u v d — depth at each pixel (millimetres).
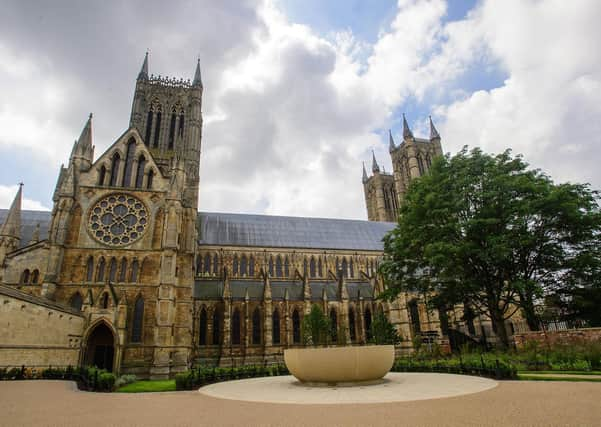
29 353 37406
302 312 73312
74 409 19484
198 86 96188
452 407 16766
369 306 78688
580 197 46594
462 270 47750
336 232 98812
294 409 17766
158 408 19594
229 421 15570
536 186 45594
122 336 47594
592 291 45688
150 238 55406
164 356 48719
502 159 51156
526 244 44750
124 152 59812
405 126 133625
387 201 136750
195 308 68062
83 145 58125
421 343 61875
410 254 54719
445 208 49188
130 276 52938
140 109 91375
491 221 44906
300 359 27094
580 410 15289
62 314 42688
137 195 57219
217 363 65000
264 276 74312
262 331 69875
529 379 26453
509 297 49125
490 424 13438
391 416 15328
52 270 49750
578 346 33906
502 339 47750
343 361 25812
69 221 53406
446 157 55344
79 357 45531
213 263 80625
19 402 21906
